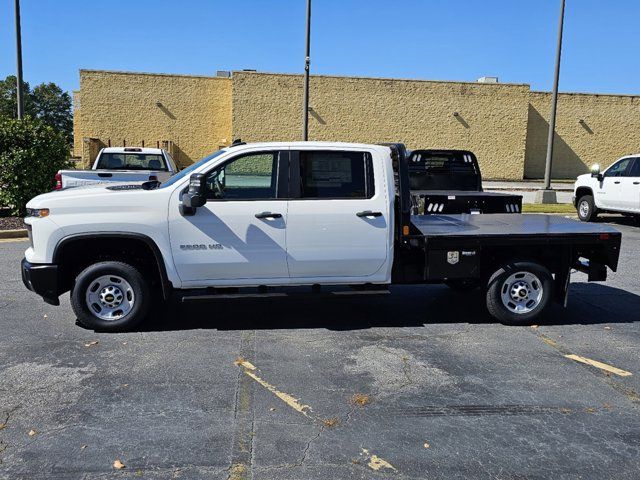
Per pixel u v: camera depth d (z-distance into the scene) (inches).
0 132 497.0
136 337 231.1
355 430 157.1
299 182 233.6
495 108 1433.3
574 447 150.1
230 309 273.1
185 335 234.5
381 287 247.8
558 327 253.8
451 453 145.9
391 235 239.5
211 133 1412.4
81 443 148.3
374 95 1389.0
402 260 249.3
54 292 227.8
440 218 310.5
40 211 224.8
